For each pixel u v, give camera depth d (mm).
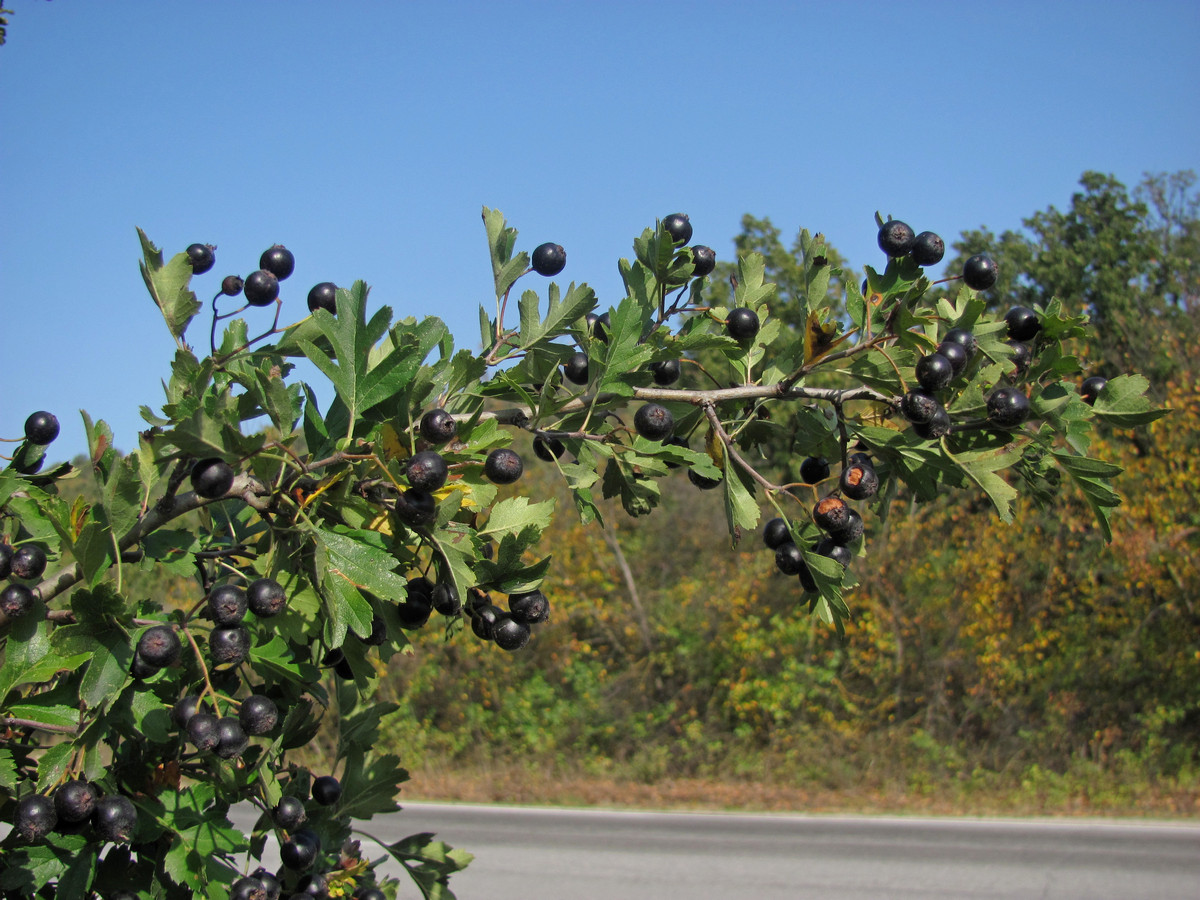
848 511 2564
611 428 2617
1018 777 15656
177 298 2260
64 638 1809
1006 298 28359
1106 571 17016
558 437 2500
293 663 2193
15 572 2098
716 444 2766
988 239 29750
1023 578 17500
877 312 2736
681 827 13062
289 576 2047
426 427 2018
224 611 1906
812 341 2582
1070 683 16641
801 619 18219
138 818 2053
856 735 16750
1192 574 16281
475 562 2100
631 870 10617
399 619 2158
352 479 2010
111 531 1931
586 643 19234
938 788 15312
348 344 2104
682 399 2652
